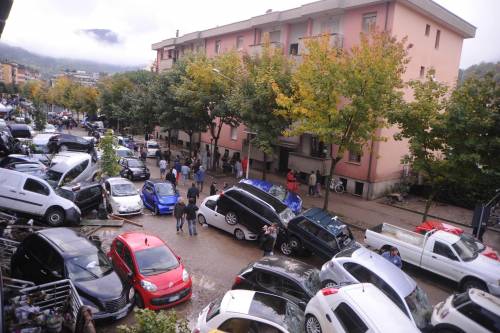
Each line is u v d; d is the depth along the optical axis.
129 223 16.89
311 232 14.02
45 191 14.89
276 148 30.06
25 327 7.13
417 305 9.71
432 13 23.72
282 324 7.40
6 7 3.79
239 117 25.67
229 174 29.02
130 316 9.66
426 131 15.73
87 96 61.03
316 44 17.81
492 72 14.74
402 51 16.95
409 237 14.35
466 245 13.55
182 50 44.28
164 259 10.86
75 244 10.23
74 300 8.23
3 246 11.51
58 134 30.02
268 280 9.74
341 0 23.73
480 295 9.40
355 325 7.51
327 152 25.53
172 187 19.33
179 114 29.86
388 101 16.84
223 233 16.42
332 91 17.00
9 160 20.44
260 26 30.67
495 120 13.86
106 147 21.22
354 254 10.98
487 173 13.91
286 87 21.08
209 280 11.99
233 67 26.42
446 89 15.84
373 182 23.39
